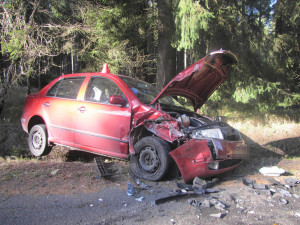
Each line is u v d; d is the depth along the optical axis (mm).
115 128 4473
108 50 9961
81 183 3936
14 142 7551
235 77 9594
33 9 9242
